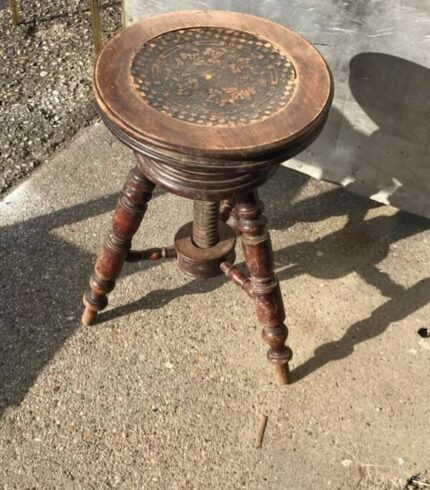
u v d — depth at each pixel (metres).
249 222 1.29
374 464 1.44
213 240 1.51
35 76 2.31
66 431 1.46
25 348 1.59
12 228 1.85
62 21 2.54
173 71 1.22
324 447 1.46
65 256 1.79
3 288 1.71
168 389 1.53
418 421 1.51
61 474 1.39
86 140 2.11
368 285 1.76
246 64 1.25
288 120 1.14
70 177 2.00
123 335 1.62
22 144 2.08
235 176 1.17
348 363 1.60
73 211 1.90
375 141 1.76
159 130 1.10
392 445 1.47
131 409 1.50
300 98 1.19
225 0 1.67
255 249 1.32
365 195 1.90
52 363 1.57
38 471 1.40
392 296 1.73
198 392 1.53
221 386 1.54
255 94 1.19
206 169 1.12
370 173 1.84
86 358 1.58
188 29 1.31
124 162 2.05
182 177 1.18
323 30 1.60
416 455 1.45
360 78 1.65
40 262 1.77
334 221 1.90
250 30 1.32
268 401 1.52
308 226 1.89
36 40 2.46
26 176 2.00
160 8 1.79
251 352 1.60
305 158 1.91
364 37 1.57
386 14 1.50
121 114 1.13
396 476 1.42
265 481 1.40
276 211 1.92
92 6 2.13
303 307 1.70
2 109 2.19
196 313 1.67
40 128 2.13
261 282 1.36
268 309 1.40
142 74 1.21
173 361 1.58
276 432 1.47
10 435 1.45
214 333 1.64
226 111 1.15
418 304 1.72
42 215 1.89
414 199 1.84
